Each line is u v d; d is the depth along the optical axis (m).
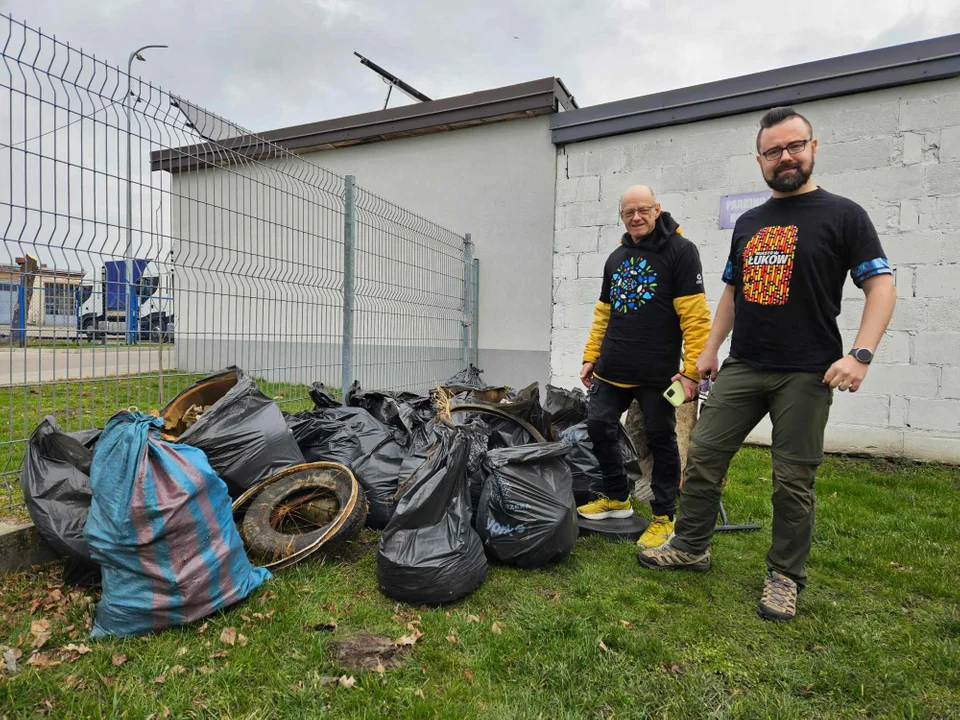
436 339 6.41
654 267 2.72
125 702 1.58
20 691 1.60
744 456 4.76
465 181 7.11
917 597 2.33
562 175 6.21
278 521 2.66
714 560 2.67
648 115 5.63
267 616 2.02
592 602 2.22
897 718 1.61
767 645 1.97
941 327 4.55
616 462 3.03
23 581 2.21
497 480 2.56
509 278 6.96
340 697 1.61
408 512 2.25
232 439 2.63
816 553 2.72
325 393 3.80
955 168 4.46
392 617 2.08
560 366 6.32
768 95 5.06
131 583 1.88
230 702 1.59
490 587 2.34
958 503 3.48
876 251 2.02
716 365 2.54
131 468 1.88
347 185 4.73
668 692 1.70
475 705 1.62
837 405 4.93
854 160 4.81
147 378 3.05
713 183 5.43
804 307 2.12
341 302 4.75
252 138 3.99
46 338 2.61
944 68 4.42
